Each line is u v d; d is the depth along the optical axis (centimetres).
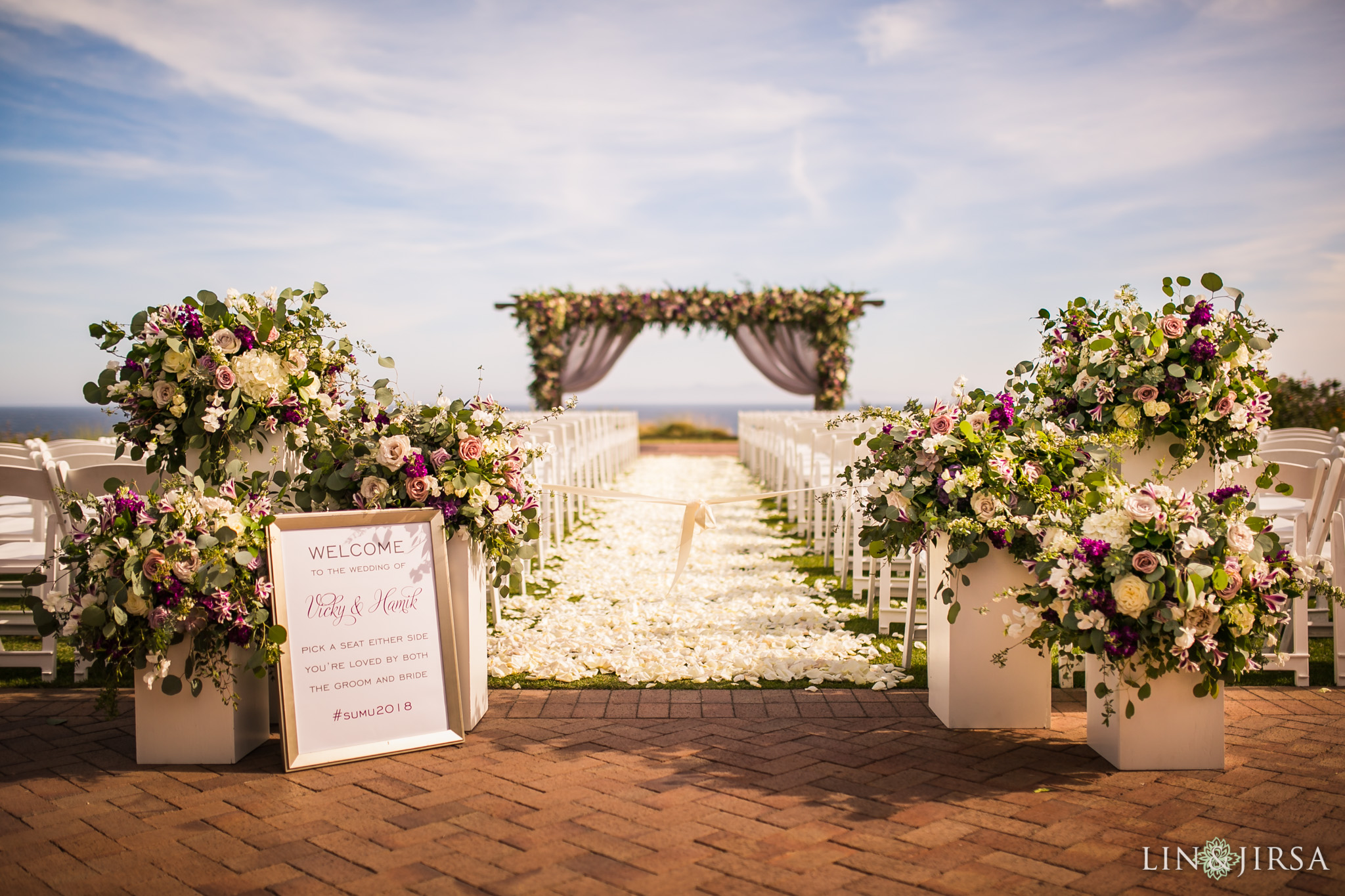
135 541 235
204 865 184
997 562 271
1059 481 279
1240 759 248
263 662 242
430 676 265
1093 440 288
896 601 443
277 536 253
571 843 195
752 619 420
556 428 662
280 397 285
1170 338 290
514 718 287
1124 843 194
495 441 289
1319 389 885
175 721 246
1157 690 239
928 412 291
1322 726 276
